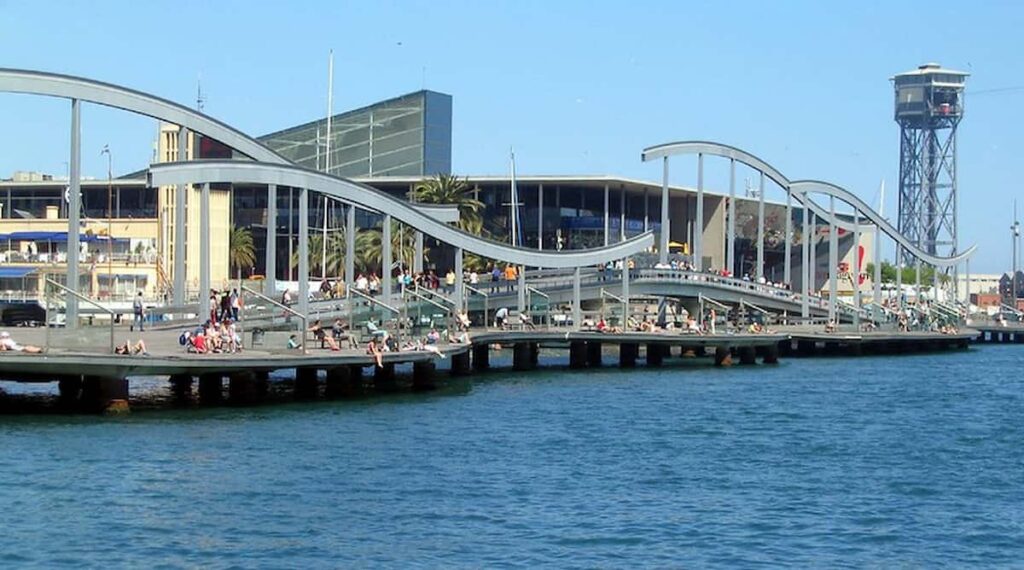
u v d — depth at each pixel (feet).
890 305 538.47
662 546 132.77
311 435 187.11
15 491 146.41
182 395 228.84
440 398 240.32
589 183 551.18
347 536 132.87
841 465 181.06
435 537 133.59
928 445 202.28
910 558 131.64
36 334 242.78
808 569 126.52
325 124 585.63
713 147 454.81
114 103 245.86
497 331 313.53
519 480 162.20
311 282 446.60
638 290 400.06
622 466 174.81
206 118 272.31
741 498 156.15
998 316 623.36
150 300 365.81
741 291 447.01
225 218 459.73
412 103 577.84
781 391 282.36
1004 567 129.29
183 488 150.10
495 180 544.21
